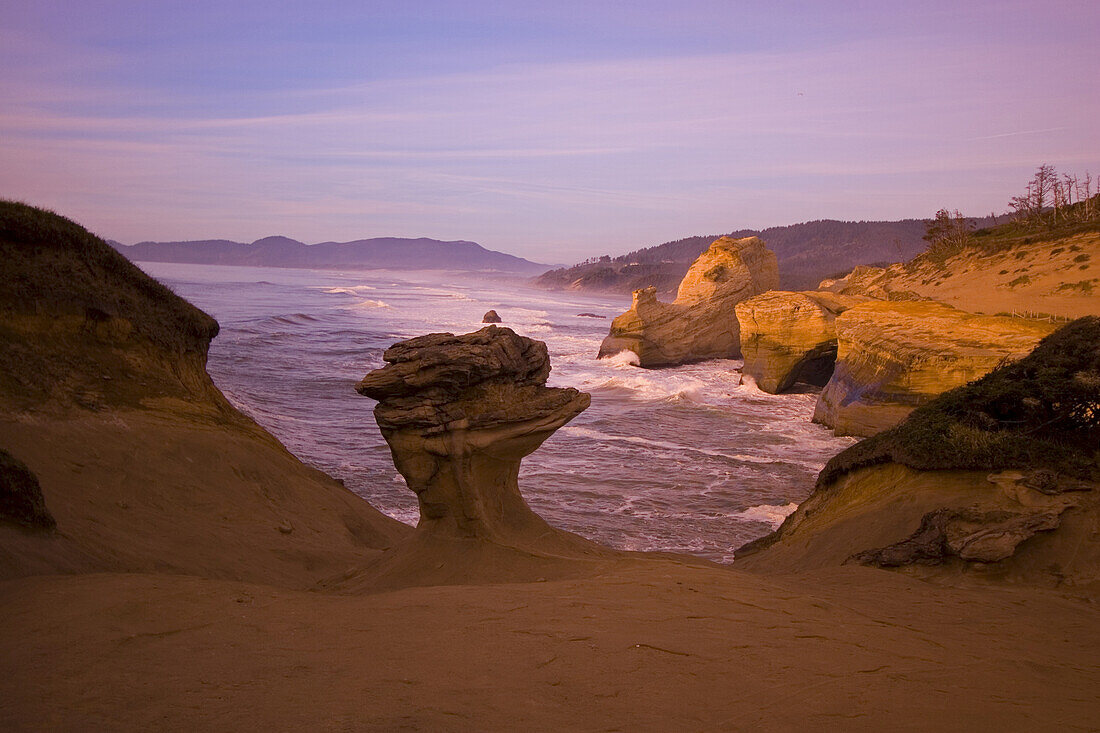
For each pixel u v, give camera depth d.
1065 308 42.00
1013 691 5.16
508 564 9.67
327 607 6.58
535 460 31.09
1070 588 9.38
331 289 177.25
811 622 6.62
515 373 10.66
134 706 4.26
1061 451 12.12
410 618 6.15
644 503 25.45
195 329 19.88
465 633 5.70
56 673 4.79
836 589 9.15
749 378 53.31
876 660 5.60
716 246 74.94
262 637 5.59
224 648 5.32
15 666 4.92
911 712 4.52
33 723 4.02
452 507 10.24
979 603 8.49
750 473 30.12
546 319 120.12
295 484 17.59
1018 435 12.78
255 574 11.37
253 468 16.88
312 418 36.28
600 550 11.12
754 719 4.29
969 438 12.87
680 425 40.19
